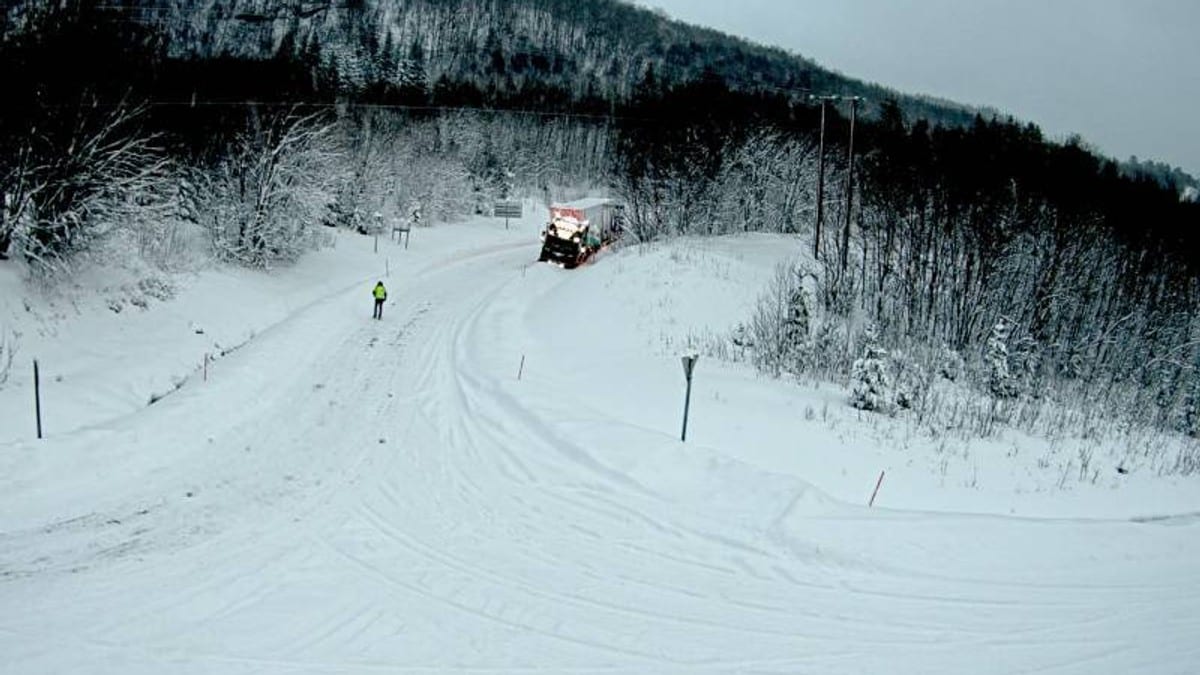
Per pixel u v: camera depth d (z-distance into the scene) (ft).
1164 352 117.50
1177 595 34.71
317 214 120.88
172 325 74.59
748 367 75.92
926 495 47.80
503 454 50.65
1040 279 114.21
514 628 30.32
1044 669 28.30
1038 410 73.46
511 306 103.96
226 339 77.46
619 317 88.12
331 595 32.40
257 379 63.31
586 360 75.46
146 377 61.82
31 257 68.23
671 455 48.32
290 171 112.37
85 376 58.75
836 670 27.91
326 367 70.03
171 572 33.60
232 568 34.37
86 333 65.77
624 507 42.50
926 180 128.77
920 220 112.78
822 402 65.57
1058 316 112.78
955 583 35.09
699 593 33.60
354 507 41.93
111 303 71.72
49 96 70.33
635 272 98.07
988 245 107.14
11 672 25.72
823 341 80.07
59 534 36.22
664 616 31.58
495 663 27.81
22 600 30.40
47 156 69.21
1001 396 76.89
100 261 75.15
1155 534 40.91
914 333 97.71
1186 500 52.49
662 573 35.37
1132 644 30.30
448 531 39.34
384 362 73.15
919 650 29.40
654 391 65.26
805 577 35.29
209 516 39.60
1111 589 35.04
